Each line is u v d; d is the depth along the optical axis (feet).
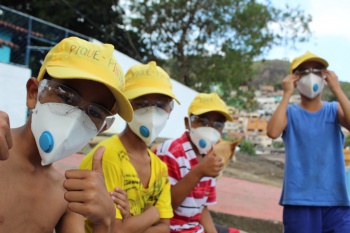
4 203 4.33
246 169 40.34
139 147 7.59
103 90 4.77
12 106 24.07
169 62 69.82
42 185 4.75
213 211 17.53
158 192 7.64
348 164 13.34
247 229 16.94
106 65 4.79
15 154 4.54
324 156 9.34
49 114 4.51
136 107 7.38
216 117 9.62
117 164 6.93
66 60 4.70
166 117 7.63
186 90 46.68
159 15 64.64
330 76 9.62
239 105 73.46
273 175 39.37
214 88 69.97
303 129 9.50
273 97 143.74
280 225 16.97
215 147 9.66
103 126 4.95
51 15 56.59
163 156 9.17
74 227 4.95
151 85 7.43
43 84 4.61
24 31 38.96
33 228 4.62
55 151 4.50
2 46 36.83
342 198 9.18
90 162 6.70
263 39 65.16
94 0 57.77
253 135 116.98
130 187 7.01
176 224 8.75
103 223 4.16
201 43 66.44
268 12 63.93
